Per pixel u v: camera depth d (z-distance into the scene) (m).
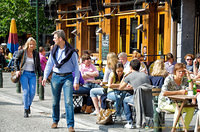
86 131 7.43
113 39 17.45
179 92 6.76
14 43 20.50
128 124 7.64
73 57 7.34
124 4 16.61
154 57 15.22
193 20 13.51
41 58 13.78
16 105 10.62
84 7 19.47
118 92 7.89
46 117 8.84
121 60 9.69
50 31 30.50
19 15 29.72
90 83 9.65
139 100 6.95
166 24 14.54
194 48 13.56
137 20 16.08
